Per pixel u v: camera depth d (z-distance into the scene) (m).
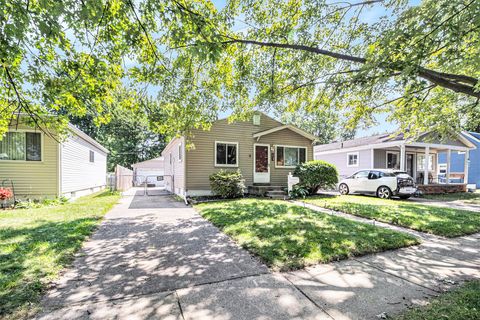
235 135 12.31
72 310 2.32
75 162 11.78
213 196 11.09
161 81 5.60
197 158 11.43
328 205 8.66
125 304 2.43
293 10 5.02
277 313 2.28
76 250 3.96
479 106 6.28
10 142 9.08
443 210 7.46
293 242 4.19
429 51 3.11
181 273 3.15
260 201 9.52
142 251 3.98
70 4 2.71
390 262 3.52
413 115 6.93
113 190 16.27
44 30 2.82
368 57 3.78
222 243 4.39
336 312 2.29
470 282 2.89
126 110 5.95
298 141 13.91
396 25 3.63
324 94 5.91
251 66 6.14
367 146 15.84
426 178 13.88
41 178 9.47
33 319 2.17
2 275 2.96
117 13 3.34
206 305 2.41
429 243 4.45
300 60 5.48
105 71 4.18
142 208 8.52
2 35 2.85
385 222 6.15
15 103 4.59
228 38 4.80
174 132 7.73
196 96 6.81
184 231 5.24
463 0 2.70
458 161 19.81
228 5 5.00
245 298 2.54
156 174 28.36
